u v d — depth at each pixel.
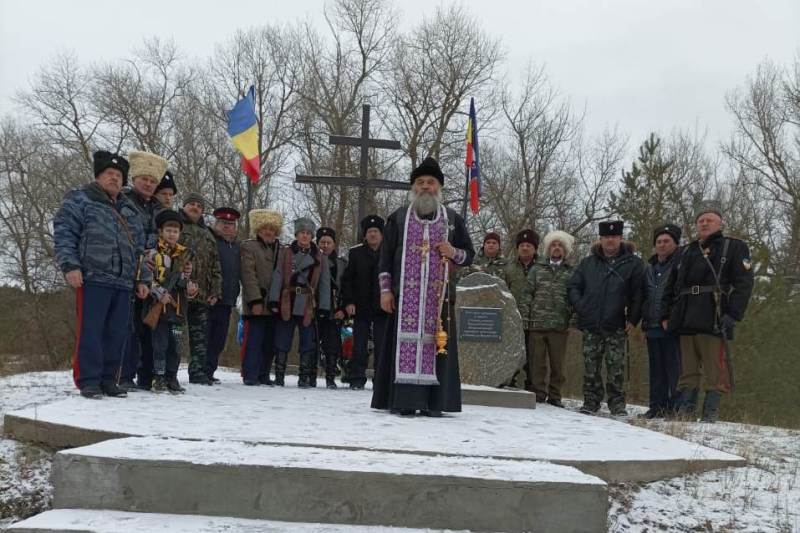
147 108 30.62
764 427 7.83
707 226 8.45
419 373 6.64
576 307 9.57
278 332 9.73
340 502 3.88
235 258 9.66
